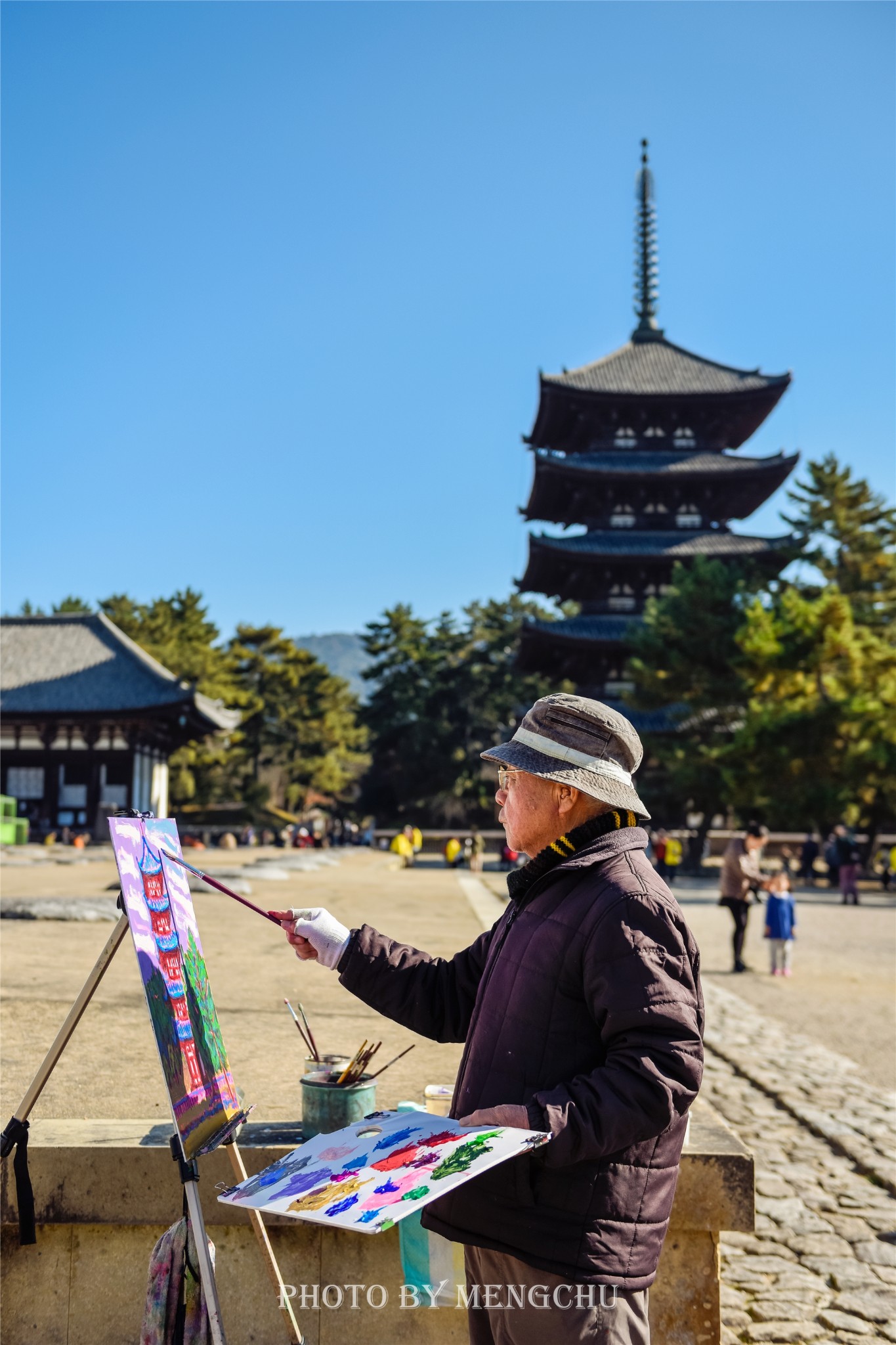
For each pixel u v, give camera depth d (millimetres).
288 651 85938
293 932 2889
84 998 2678
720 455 50844
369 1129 2402
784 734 35469
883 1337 4215
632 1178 2234
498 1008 2422
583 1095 2137
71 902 11766
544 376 49469
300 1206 2084
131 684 53969
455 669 83562
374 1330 3439
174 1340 2613
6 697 52812
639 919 2262
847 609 36125
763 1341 4168
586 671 50062
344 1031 6285
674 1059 2158
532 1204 2219
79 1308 3416
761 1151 6582
